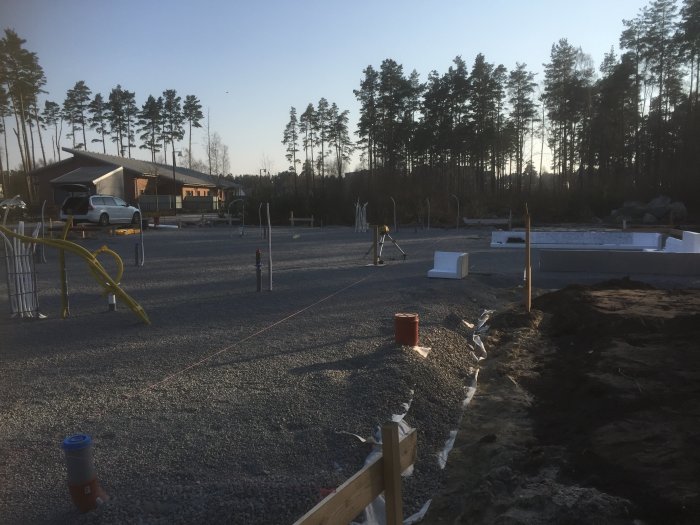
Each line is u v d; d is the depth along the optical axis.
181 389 5.88
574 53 58.78
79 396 5.71
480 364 7.52
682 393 5.61
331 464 4.22
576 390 6.13
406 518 3.69
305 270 16.44
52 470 4.12
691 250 16.91
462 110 58.09
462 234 33.12
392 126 61.53
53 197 53.25
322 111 70.94
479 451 4.80
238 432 4.77
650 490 3.87
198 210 59.81
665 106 54.12
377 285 13.33
